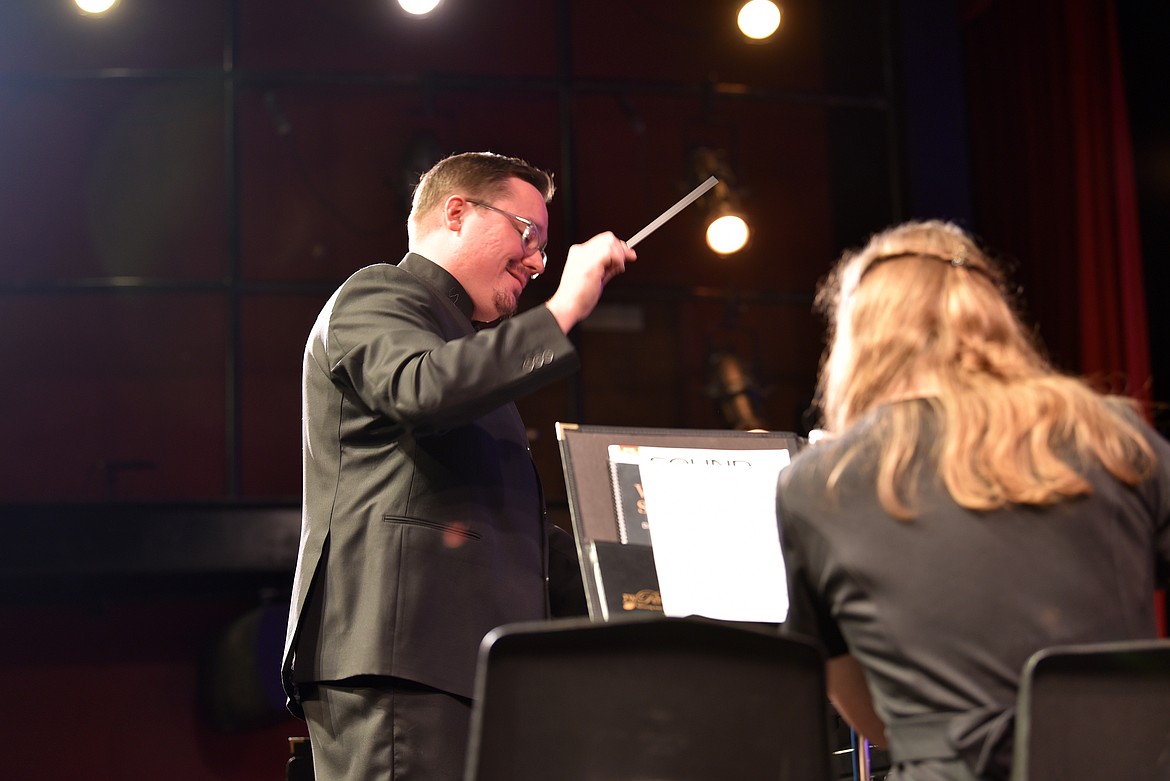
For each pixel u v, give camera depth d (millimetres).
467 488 2982
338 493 2986
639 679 1815
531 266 3389
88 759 8383
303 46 9445
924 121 9469
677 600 2830
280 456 9227
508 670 1782
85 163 9258
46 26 9258
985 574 1898
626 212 9703
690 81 9828
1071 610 1884
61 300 9188
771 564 2930
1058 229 9133
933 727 1869
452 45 9586
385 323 2945
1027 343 2172
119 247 9219
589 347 9641
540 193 3482
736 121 9875
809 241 9844
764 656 1826
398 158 9469
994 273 2213
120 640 8562
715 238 8539
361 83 8867
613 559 2854
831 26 9789
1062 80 9148
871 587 1949
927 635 1897
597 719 1810
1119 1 8875
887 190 9359
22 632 8508
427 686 2818
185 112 9383
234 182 8789
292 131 9438
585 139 9734
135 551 7715
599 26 9812
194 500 7855
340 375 2959
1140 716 1811
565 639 1788
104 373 9156
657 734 1817
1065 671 1765
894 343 2119
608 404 9586
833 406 2207
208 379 9227
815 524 2014
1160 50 8555
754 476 3051
